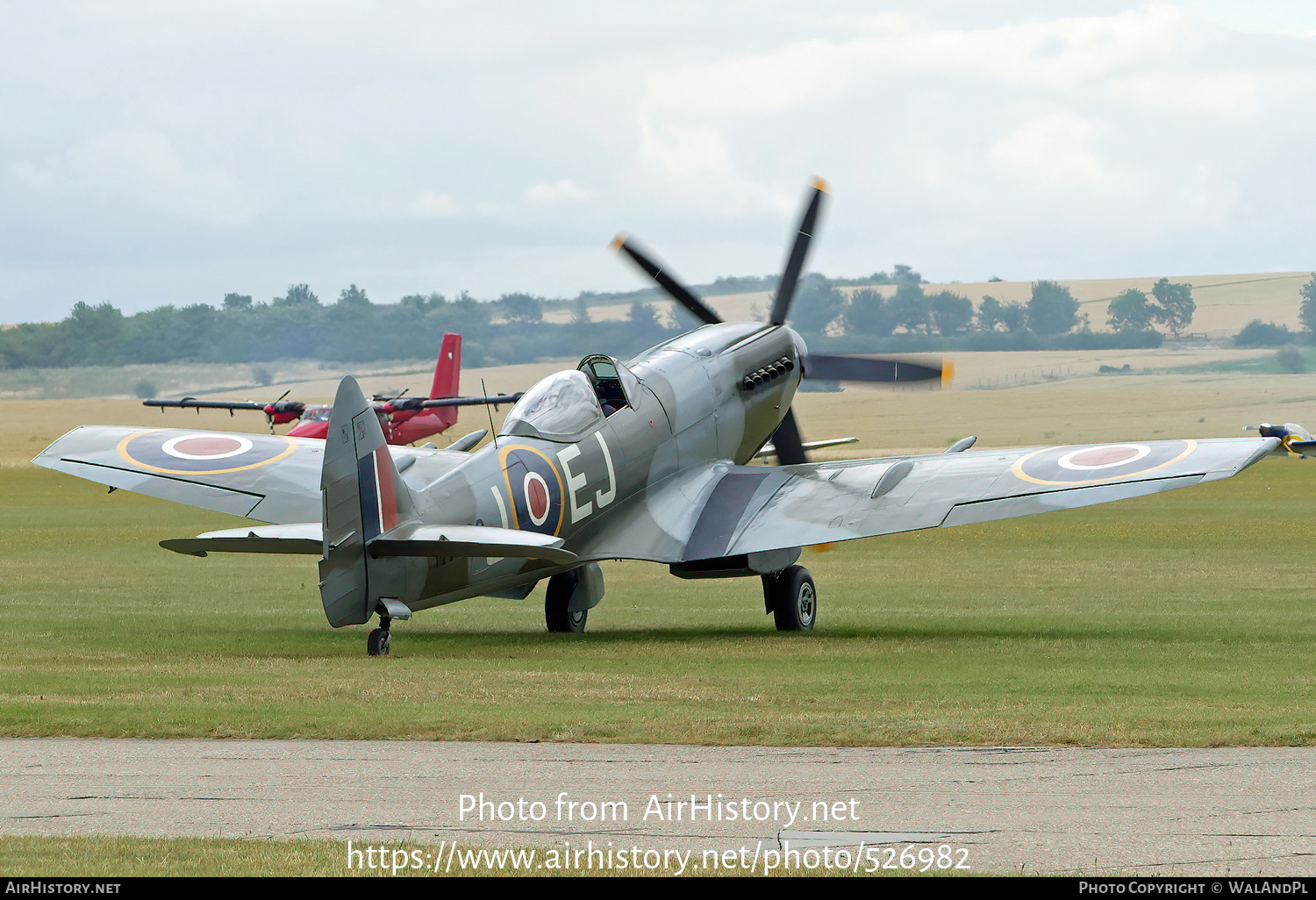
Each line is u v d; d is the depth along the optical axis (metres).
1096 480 58.94
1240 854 25.53
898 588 87.75
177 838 26.91
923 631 64.25
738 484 69.38
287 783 31.41
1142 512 158.50
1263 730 36.06
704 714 39.12
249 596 82.75
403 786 31.12
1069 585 87.75
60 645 57.84
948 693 43.28
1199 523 142.38
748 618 74.44
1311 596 79.25
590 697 42.34
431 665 50.84
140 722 37.94
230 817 28.59
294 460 69.38
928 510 61.12
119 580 93.25
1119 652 54.78
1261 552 110.88
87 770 32.75
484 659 53.28
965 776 31.70
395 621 71.69
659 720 38.00
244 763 33.47
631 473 66.69
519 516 59.44
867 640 60.06
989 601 79.06
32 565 105.19
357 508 52.22
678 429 70.50
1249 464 56.88
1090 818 28.05
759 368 77.88
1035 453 63.62
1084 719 37.81
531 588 65.50
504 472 59.31
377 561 53.19
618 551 63.88
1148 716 38.34
